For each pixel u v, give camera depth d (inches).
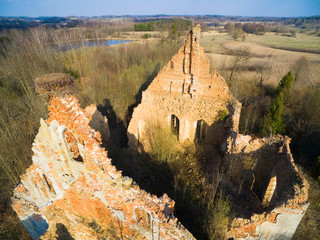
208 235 400.5
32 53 1330.0
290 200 322.7
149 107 676.7
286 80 1000.9
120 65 1598.2
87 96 1040.8
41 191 373.1
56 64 1338.6
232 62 1651.1
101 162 297.4
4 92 1033.5
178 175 561.6
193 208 473.1
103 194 317.4
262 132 768.9
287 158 406.0
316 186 568.4
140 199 297.1
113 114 944.3
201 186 529.7
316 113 822.5
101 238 357.1
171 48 1706.4
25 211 400.8
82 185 331.6
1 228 479.5
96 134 310.0
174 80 627.5
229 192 497.4
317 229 452.4
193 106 631.2
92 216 359.3
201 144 676.7
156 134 629.6
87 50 1748.3
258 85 1267.2
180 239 298.2
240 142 483.8
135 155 637.9
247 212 452.4
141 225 323.9
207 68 591.8
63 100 277.0
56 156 323.9
